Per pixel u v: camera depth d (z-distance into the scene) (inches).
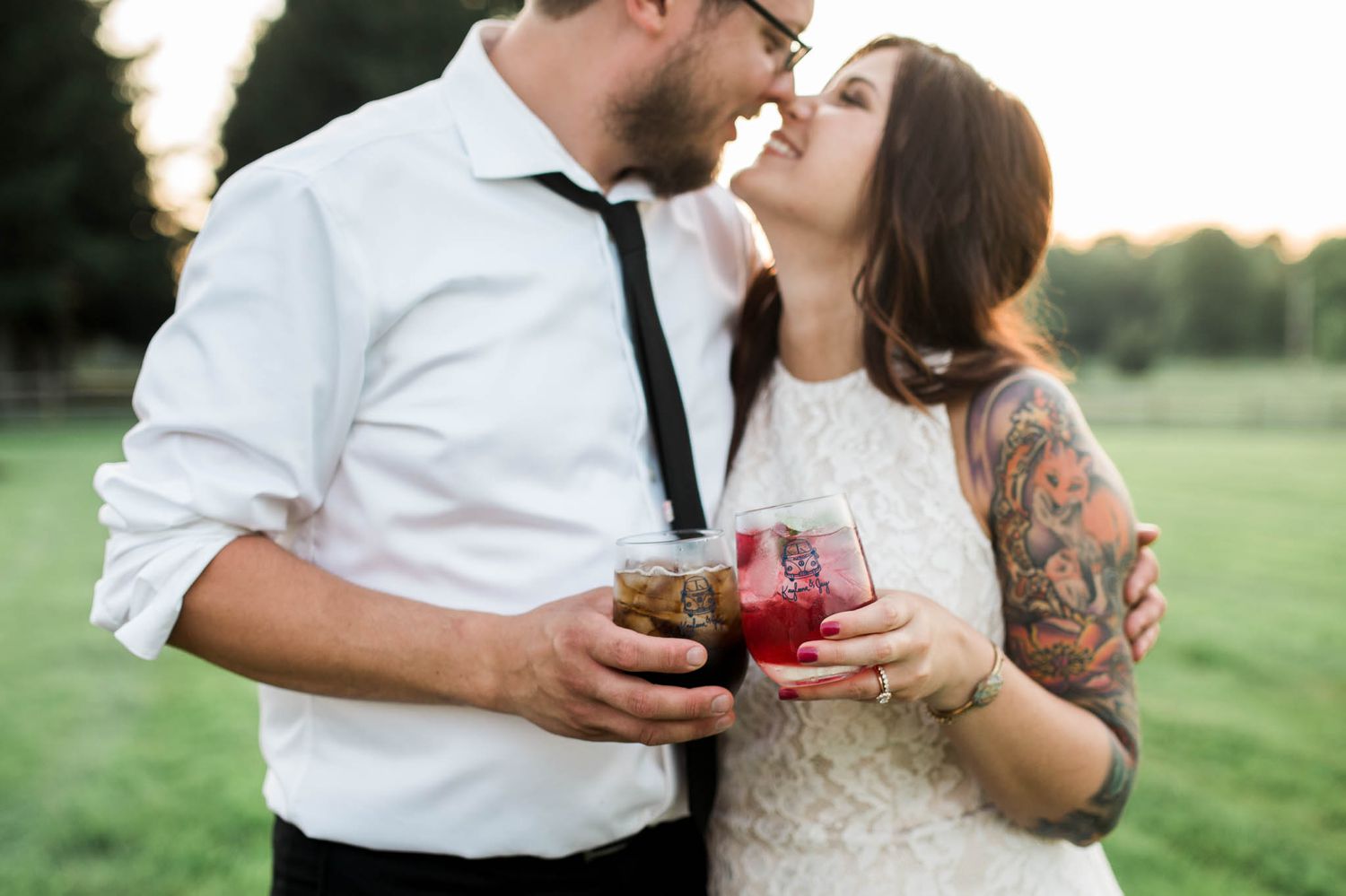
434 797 57.2
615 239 63.3
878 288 64.4
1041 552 58.4
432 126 60.8
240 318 54.9
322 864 59.5
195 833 137.6
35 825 139.6
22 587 273.7
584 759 57.6
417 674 53.0
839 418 65.4
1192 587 289.3
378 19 925.8
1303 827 138.0
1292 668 210.7
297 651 53.5
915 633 46.7
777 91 64.0
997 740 53.6
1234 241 2440.9
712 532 49.5
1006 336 66.2
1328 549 343.6
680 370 67.9
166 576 53.2
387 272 57.4
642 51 60.2
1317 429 960.3
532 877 58.6
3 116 1037.8
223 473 54.4
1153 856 131.0
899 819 59.4
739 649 48.1
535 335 60.0
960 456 61.2
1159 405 1040.2
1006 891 59.4
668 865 63.6
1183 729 176.6
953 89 64.2
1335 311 2378.2
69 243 1061.8
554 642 48.6
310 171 56.4
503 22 69.2
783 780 61.1
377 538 58.3
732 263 75.6
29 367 1109.7
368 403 58.2
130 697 194.2
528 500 58.6
